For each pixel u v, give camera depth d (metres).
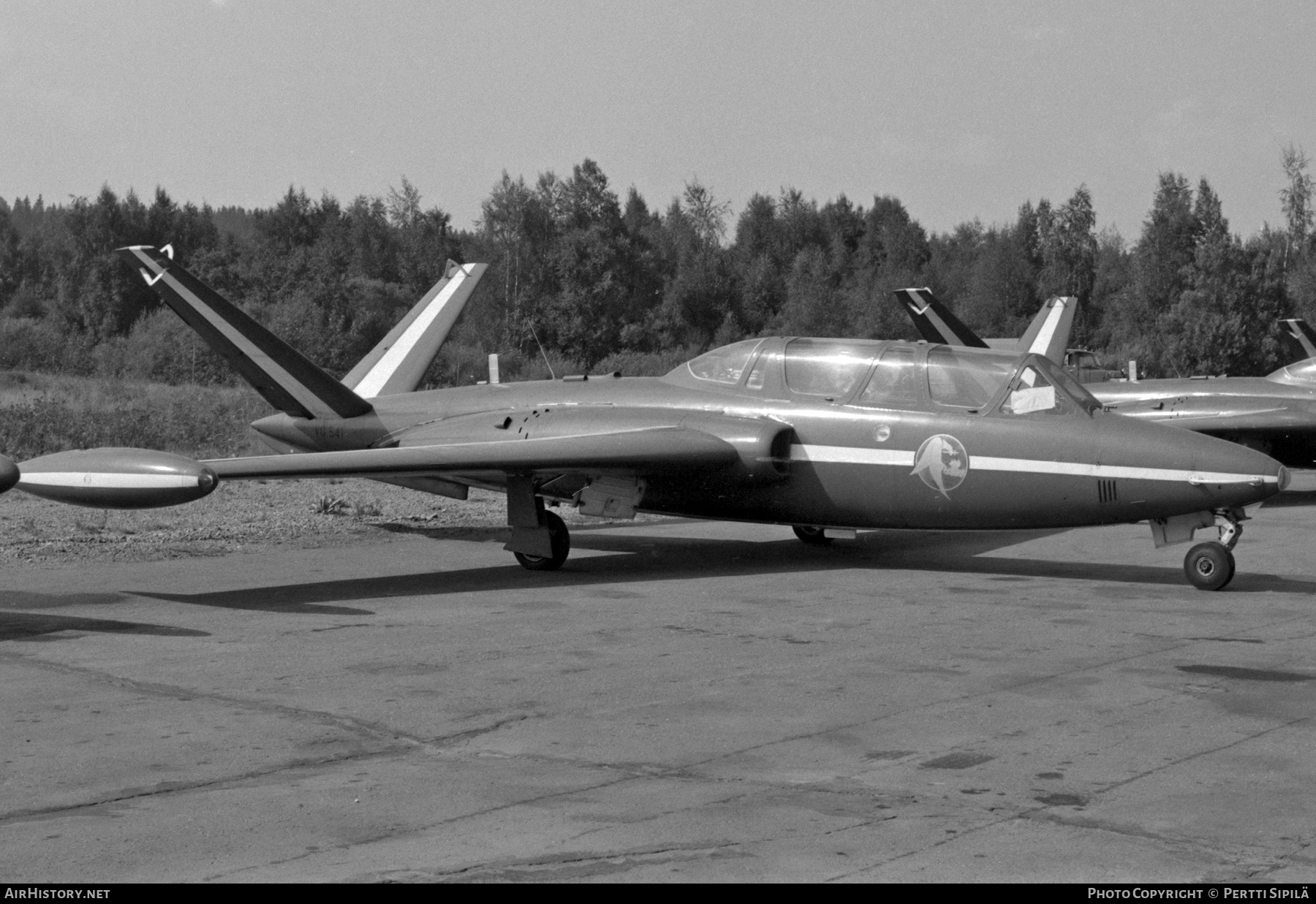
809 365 14.04
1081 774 6.16
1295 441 23.61
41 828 5.41
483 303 83.62
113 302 97.38
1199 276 70.06
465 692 7.95
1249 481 11.56
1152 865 4.96
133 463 10.20
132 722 7.20
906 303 31.33
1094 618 10.62
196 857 5.07
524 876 4.86
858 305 94.19
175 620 10.58
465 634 9.95
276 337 16.70
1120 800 5.75
